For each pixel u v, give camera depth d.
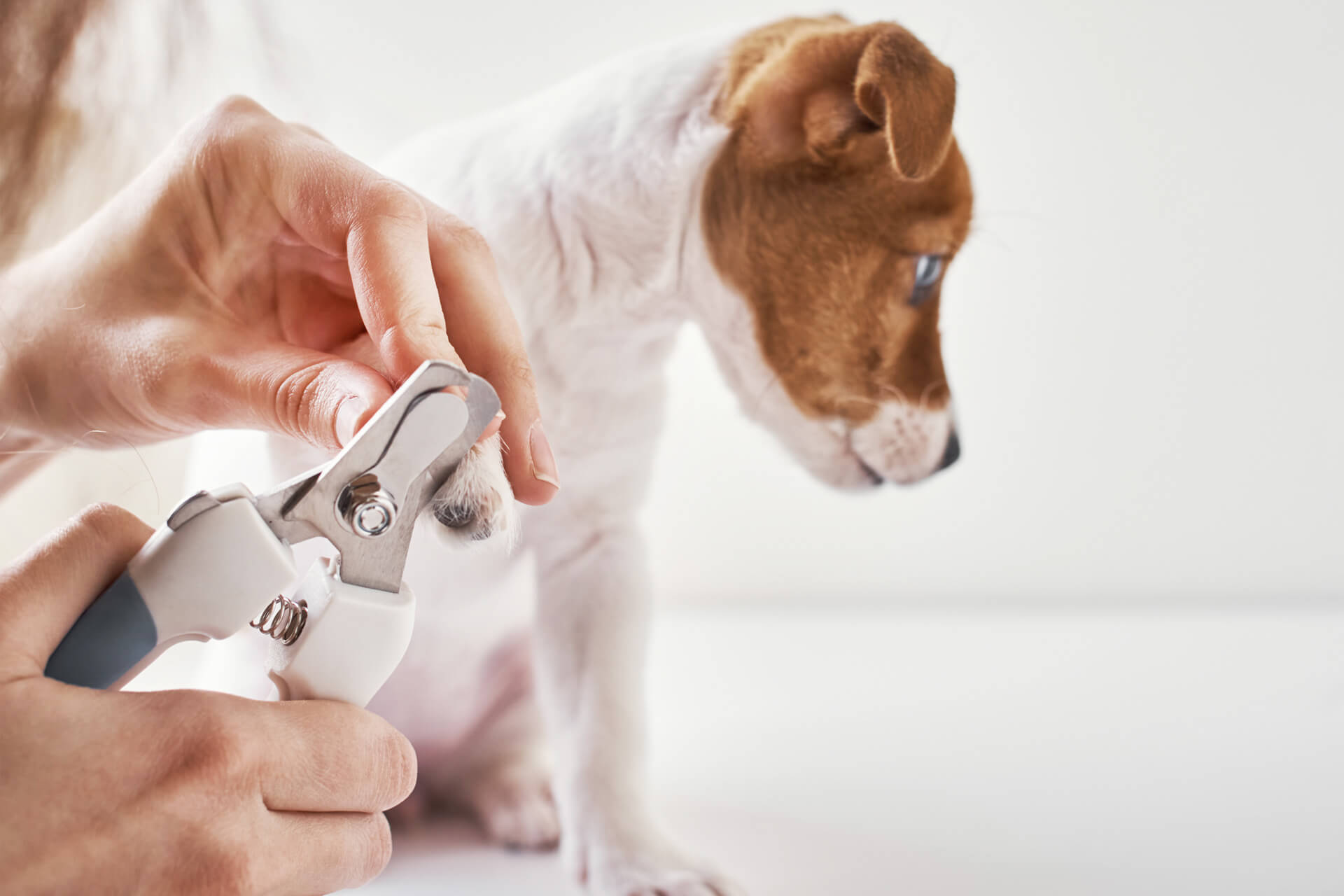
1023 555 2.36
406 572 1.12
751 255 1.17
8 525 0.93
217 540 0.49
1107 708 1.49
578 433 1.16
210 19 0.93
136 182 0.71
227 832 0.50
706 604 2.41
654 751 1.31
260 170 0.66
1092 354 2.31
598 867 0.97
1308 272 2.23
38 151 0.78
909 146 1.01
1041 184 2.27
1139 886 0.89
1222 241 2.25
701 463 2.38
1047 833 1.02
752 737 1.39
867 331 1.22
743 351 1.21
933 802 1.12
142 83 0.84
